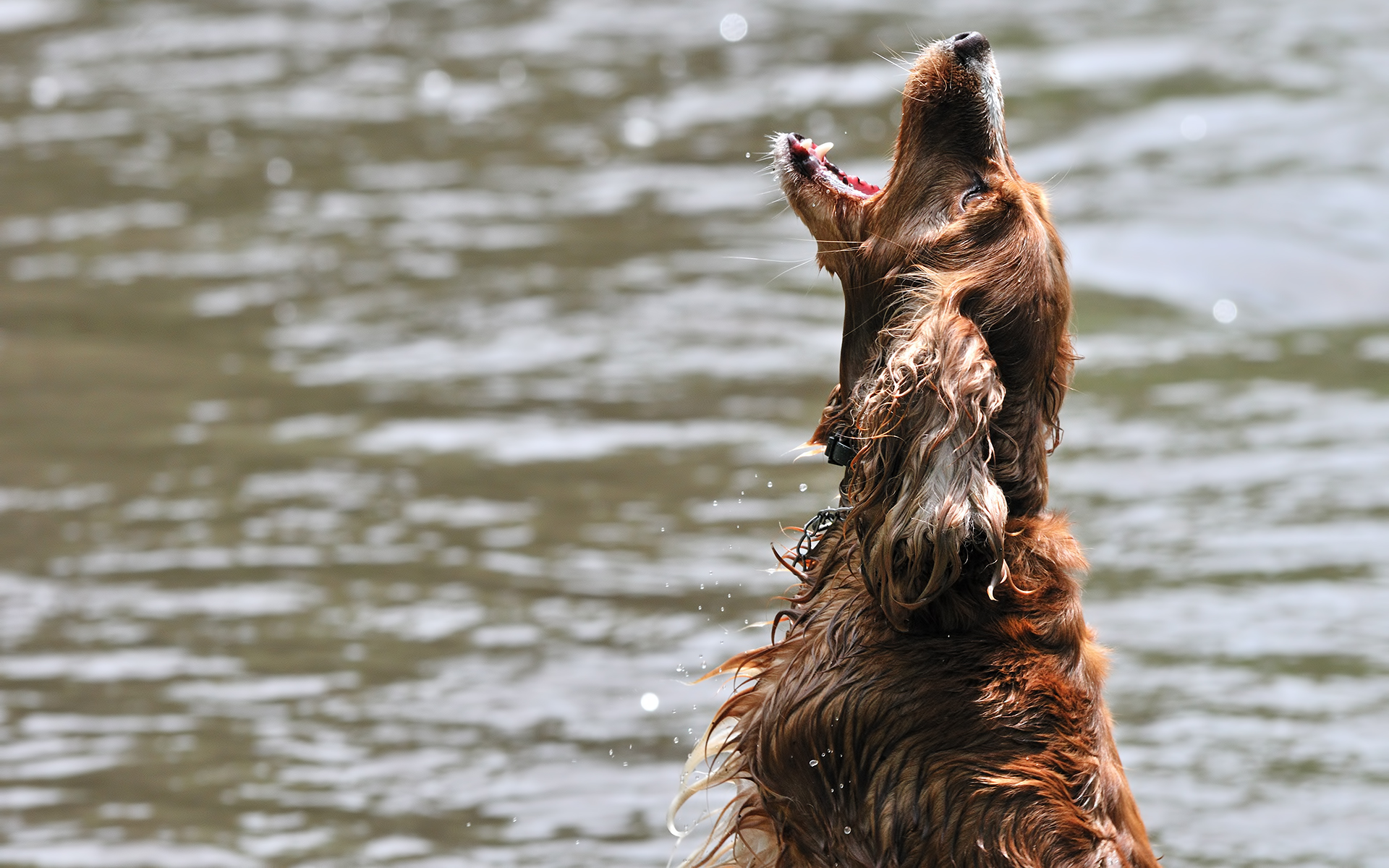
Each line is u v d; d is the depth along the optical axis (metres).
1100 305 30.66
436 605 20.39
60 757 17.05
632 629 19.75
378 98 45.19
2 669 18.80
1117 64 44.44
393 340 29.53
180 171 39.47
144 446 25.08
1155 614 20.09
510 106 44.19
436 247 34.31
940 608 11.23
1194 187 35.28
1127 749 17.25
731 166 39.06
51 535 22.28
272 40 50.56
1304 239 32.66
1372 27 46.97
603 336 29.61
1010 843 10.77
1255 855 15.27
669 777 16.77
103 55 49.50
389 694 18.39
